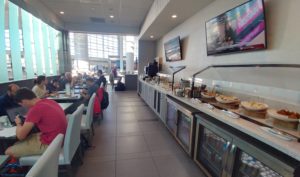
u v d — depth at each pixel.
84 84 5.50
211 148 1.95
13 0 3.44
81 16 5.79
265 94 1.88
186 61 3.94
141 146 2.70
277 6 1.72
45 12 4.84
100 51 15.26
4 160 1.16
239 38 2.13
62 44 6.64
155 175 2.00
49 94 3.69
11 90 2.22
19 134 1.51
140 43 7.33
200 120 2.04
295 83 1.58
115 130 3.34
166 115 3.32
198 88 2.77
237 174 1.52
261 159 1.23
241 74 2.23
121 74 10.89
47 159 0.82
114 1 4.39
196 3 2.92
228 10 2.28
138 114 4.47
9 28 3.49
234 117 1.67
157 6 3.69
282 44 1.68
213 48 2.68
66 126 1.76
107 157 2.37
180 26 4.27
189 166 2.19
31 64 4.40
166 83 4.50
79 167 2.13
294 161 1.08
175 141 2.89
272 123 1.46
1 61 3.23
